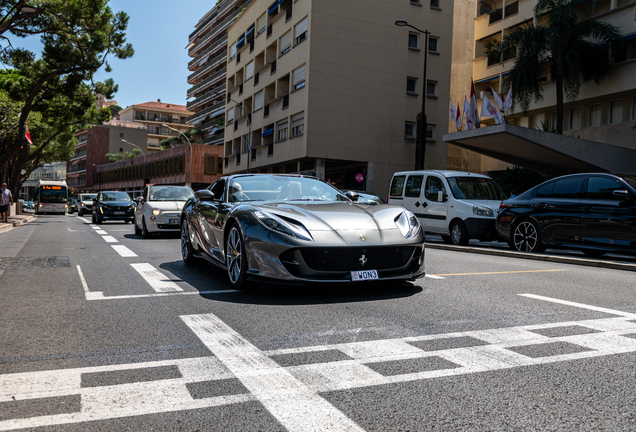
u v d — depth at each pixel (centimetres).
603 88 2477
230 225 602
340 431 220
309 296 530
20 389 270
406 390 267
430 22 3291
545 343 356
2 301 517
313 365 307
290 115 3316
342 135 3086
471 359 319
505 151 2247
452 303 495
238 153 4509
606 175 911
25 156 3569
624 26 2389
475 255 1023
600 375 290
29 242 1289
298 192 657
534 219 1007
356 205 594
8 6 2392
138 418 234
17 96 2986
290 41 3362
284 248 493
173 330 396
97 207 2475
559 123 2438
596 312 458
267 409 243
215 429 222
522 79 2495
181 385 275
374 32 3147
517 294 547
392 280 521
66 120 3456
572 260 877
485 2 3362
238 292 557
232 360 319
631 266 780
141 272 727
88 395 261
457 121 2719
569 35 2358
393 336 375
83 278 671
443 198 1310
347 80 3091
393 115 3203
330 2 3050
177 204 1460
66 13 2517
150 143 11362
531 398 256
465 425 226
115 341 365
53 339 371
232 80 4881
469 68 3500
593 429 221
